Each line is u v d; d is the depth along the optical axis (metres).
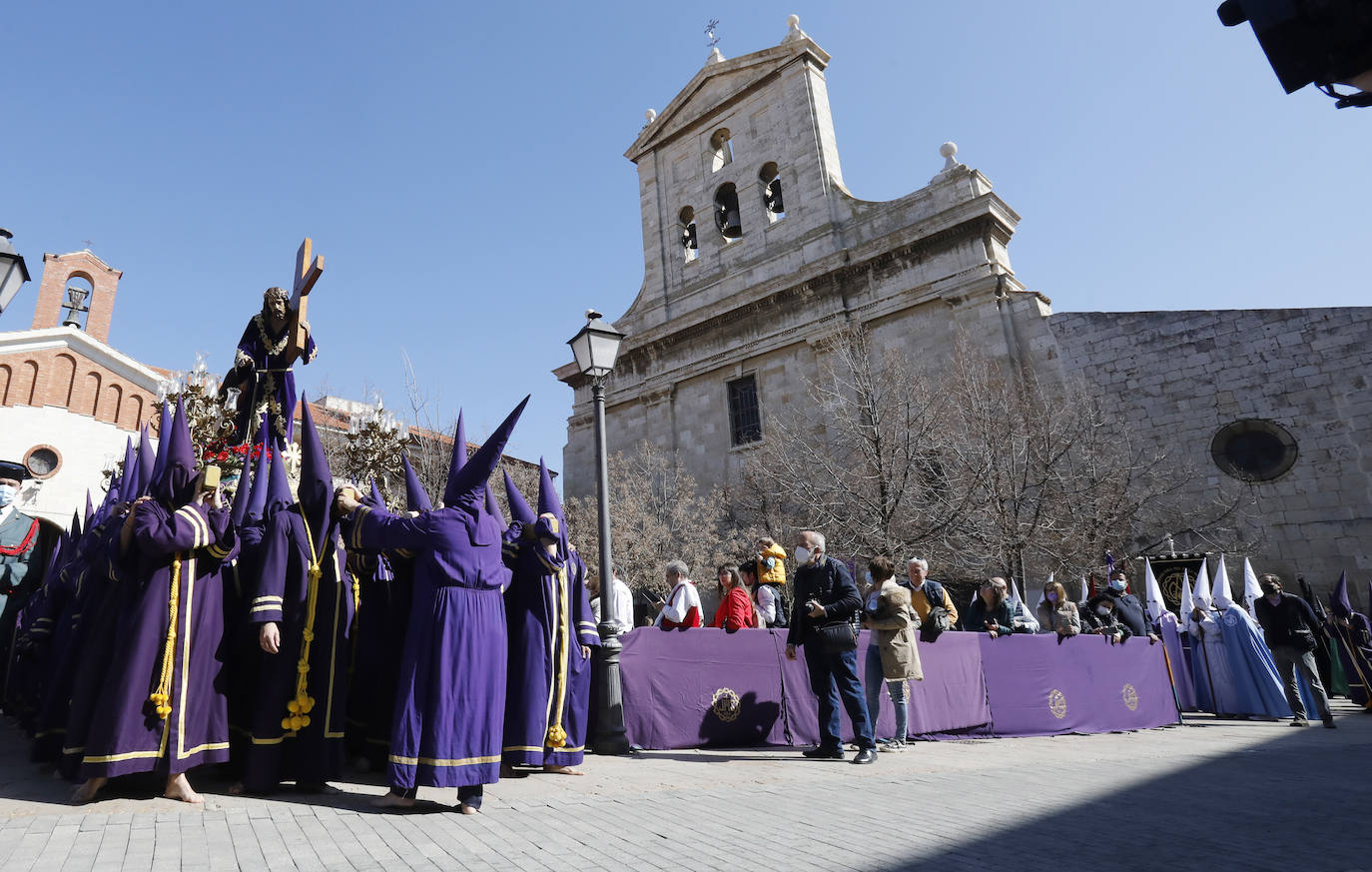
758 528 21.38
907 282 22.67
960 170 22.73
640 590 22.73
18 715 7.86
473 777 3.92
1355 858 3.27
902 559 16.38
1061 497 16.33
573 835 3.57
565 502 24.83
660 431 27.77
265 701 4.35
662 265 30.33
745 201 28.22
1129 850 3.38
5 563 8.79
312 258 6.92
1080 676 8.95
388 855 3.14
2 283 6.73
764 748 7.15
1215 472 17.19
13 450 18.77
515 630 5.14
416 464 19.14
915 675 6.89
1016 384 19.58
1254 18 2.10
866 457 17.97
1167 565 16.19
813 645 6.46
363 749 5.36
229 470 6.67
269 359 7.10
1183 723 9.93
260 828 3.52
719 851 3.31
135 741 3.86
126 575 4.25
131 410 20.70
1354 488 15.86
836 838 3.56
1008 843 3.48
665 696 6.98
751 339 26.05
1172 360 18.14
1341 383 16.41
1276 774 5.56
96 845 3.16
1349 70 2.00
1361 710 11.44
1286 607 9.66
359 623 5.48
